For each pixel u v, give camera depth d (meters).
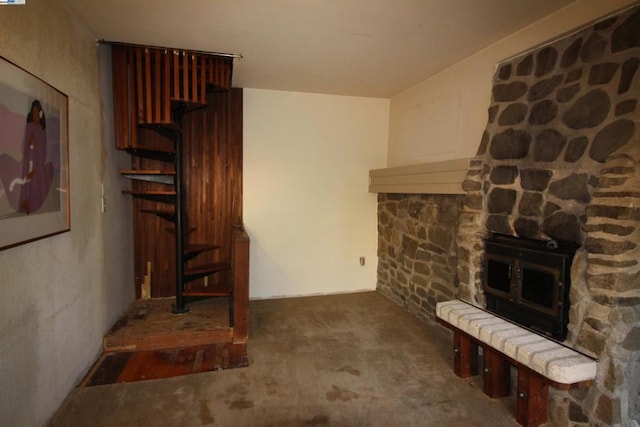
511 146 2.33
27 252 1.64
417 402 2.12
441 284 3.13
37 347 1.73
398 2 1.99
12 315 1.52
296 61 2.98
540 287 2.07
